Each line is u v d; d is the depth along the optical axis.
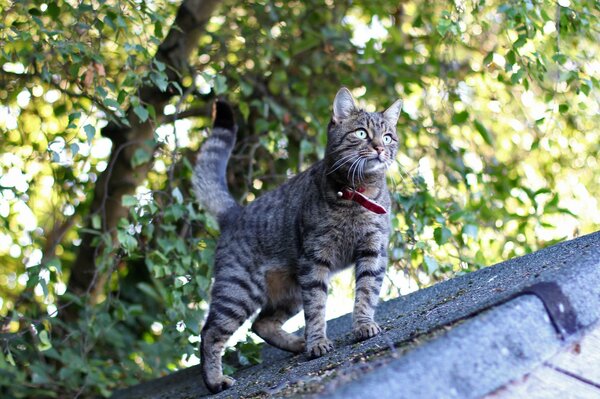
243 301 1.80
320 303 1.71
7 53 1.90
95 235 2.23
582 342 1.29
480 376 1.21
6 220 2.05
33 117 2.17
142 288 2.13
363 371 1.29
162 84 1.90
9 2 2.02
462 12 2.08
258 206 1.85
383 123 1.78
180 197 1.96
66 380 2.14
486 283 1.57
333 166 1.73
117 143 2.23
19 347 2.10
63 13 2.01
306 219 1.74
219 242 1.87
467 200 2.13
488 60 2.02
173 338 2.01
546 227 2.07
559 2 1.98
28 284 1.86
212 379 1.74
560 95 2.12
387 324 1.64
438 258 2.02
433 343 1.22
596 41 2.10
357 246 1.73
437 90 2.26
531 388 1.24
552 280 1.31
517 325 1.25
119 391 2.07
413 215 1.97
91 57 1.90
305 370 1.50
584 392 1.27
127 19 1.97
